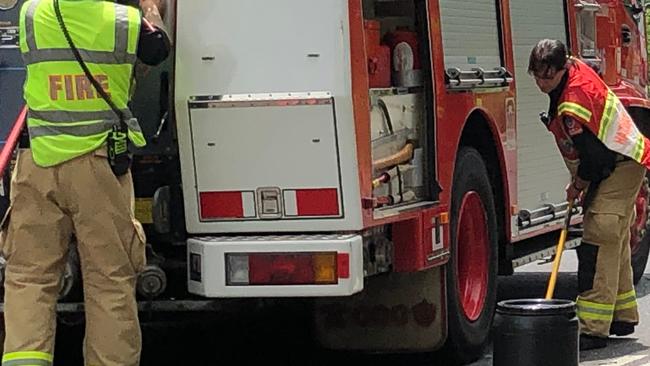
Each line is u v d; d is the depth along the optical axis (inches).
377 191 267.3
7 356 246.1
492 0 327.3
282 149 252.1
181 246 270.7
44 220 246.2
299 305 295.9
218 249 253.3
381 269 273.0
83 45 242.4
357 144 250.5
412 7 287.4
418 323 294.2
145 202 267.4
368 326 296.5
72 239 252.8
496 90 325.4
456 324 300.5
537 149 358.9
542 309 250.4
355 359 316.8
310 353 324.8
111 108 245.0
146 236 267.3
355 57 250.2
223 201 256.5
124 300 248.5
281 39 249.9
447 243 292.4
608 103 300.2
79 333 323.3
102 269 247.0
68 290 257.6
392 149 276.2
